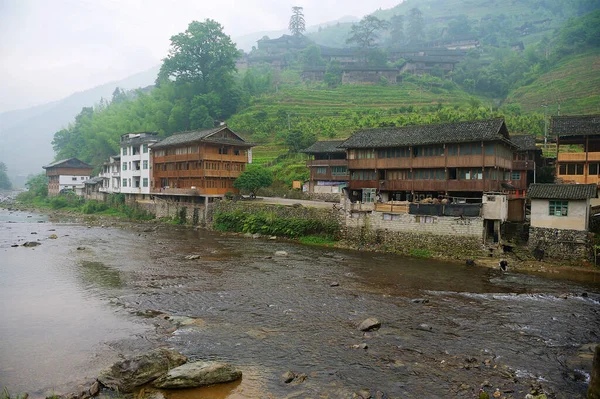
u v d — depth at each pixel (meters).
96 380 15.90
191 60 117.56
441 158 47.47
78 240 52.38
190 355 18.23
